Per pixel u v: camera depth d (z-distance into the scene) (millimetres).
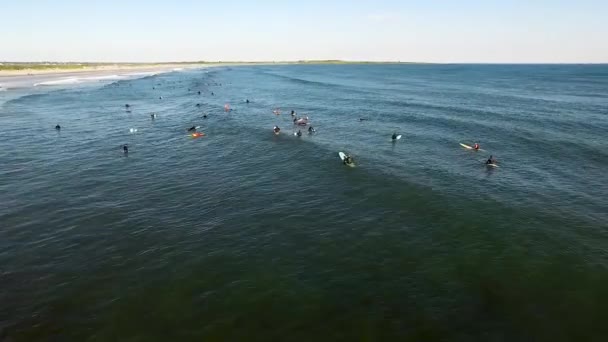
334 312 16547
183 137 49594
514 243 22531
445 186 31656
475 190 30922
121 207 27391
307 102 85562
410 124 58562
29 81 136750
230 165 37406
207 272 19453
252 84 138750
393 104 80938
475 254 21266
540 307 17016
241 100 89750
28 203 27969
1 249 21531
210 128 54875
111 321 15945
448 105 78375
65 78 156750
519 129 53688
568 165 38125
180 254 21156
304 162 37875
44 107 74938
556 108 73688
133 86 126312
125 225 24594
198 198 29109
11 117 62938
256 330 15484
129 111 71875
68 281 18672
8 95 92312
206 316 16266
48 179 33250
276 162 38094
